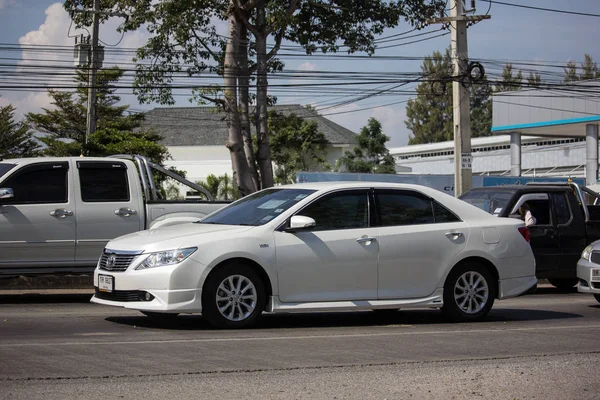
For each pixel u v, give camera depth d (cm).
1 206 1410
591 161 5228
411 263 1173
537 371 832
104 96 6225
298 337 1025
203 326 1109
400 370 820
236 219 1165
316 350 929
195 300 1045
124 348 909
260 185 3656
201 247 1053
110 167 1508
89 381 734
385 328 1145
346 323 1210
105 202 1486
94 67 3681
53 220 1441
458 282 1224
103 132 5134
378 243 1152
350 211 1157
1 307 1406
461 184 2811
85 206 1467
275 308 1091
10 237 1412
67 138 6444
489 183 4844
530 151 7344
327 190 1154
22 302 1521
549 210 1820
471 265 1230
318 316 1295
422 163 8269
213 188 5794
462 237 1216
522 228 1281
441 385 756
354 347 956
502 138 7725
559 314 1388
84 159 1492
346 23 3762
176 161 7981
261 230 1095
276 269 1088
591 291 1488
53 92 6319
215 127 8406
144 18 3512
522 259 1266
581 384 779
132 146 5047
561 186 1866
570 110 5269
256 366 820
